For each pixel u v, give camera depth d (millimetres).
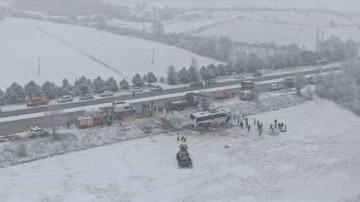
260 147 76312
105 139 76062
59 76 122875
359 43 190125
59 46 160375
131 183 62156
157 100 99688
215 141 78125
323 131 85688
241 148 75500
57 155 69625
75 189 59750
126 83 110812
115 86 107312
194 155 71938
